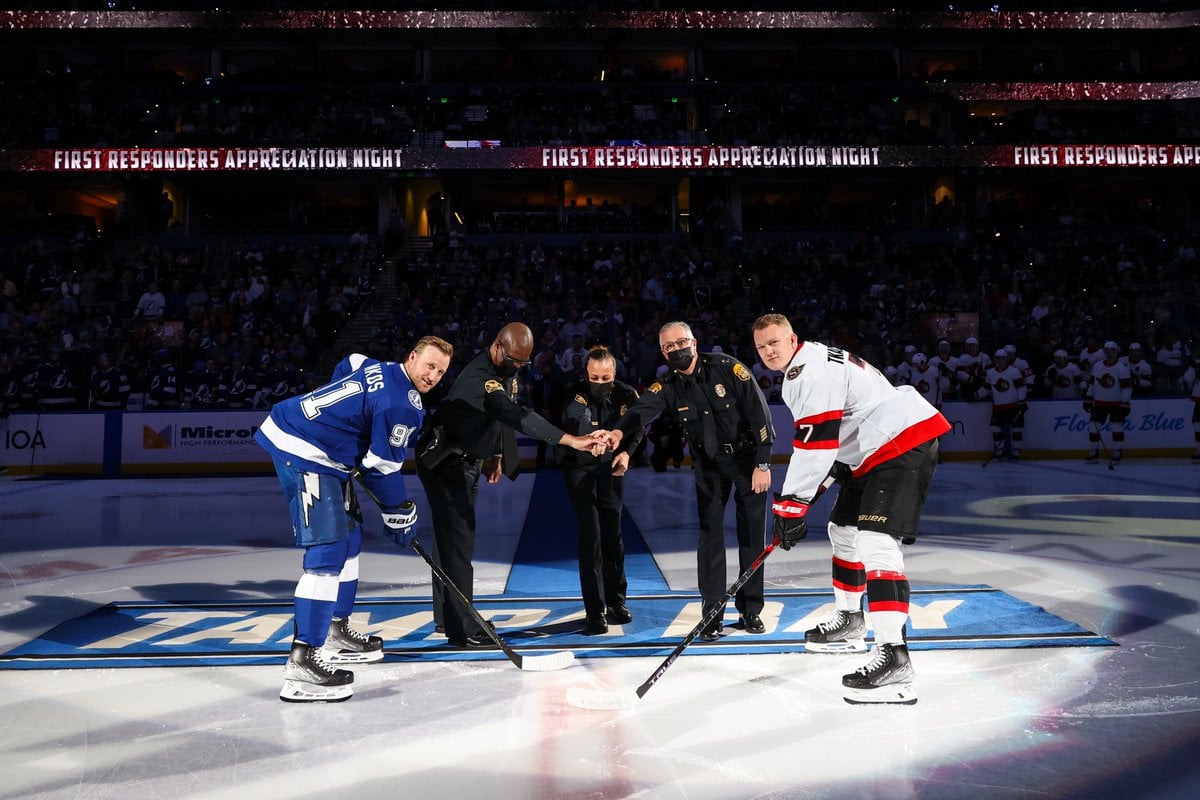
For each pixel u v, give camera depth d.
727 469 4.18
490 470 4.55
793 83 28.84
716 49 30.64
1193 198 28.23
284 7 28.78
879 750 2.72
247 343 16.08
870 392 3.45
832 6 29.34
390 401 3.46
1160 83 28.38
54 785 2.53
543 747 2.78
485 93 27.77
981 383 15.41
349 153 24.30
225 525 8.48
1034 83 28.48
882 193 30.09
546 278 20.48
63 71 29.50
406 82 28.89
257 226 25.17
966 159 25.11
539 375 15.30
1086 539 6.73
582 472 4.20
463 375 4.16
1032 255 21.70
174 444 14.98
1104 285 21.83
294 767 2.64
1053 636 3.97
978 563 5.79
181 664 3.73
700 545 4.23
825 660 3.71
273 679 3.53
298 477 3.41
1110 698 3.15
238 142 24.88
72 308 18.86
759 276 20.83
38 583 5.61
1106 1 29.97
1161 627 4.12
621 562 4.40
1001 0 30.00
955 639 3.95
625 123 26.69
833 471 3.74
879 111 27.80
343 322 18.94
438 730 2.93
